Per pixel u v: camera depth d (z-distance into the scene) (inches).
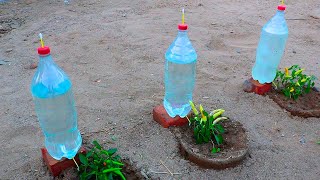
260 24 83.0
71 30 78.6
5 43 72.8
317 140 45.6
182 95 44.9
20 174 39.6
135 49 70.0
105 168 36.5
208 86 57.0
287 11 91.7
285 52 69.1
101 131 46.2
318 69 62.6
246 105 51.7
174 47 42.5
